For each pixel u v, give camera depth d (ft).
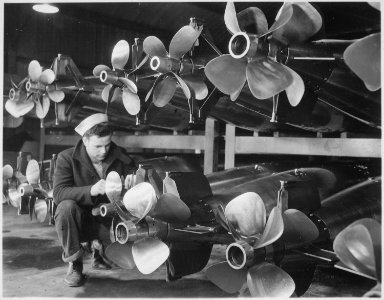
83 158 15.14
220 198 13.15
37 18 29.04
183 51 13.44
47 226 22.54
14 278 14.67
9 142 29.58
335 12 16.75
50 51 29.84
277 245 10.28
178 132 21.47
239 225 10.50
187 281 14.26
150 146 21.84
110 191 13.24
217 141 19.36
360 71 8.86
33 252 17.80
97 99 18.69
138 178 13.17
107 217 14.87
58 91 18.25
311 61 11.64
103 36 31.96
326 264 11.07
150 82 15.98
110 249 12.37
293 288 9.84
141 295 13.00
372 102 13.85
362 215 13.43
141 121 16.16
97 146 14.65
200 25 13.69
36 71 18.26
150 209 11.04
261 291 9.82
